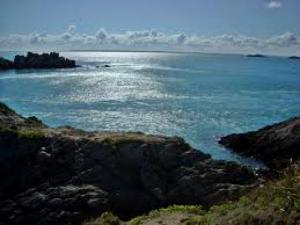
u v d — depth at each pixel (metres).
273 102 86.31
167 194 30.73
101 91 99.00
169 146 33.78
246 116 68.69
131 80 129.38
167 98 88.50
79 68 184.88
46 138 35.91
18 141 35.56
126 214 29.70
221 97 92.56
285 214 13.13
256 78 148.38
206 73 170.50
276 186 15.50
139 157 33.31
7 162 34.66
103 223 24.80
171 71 179.38
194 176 30.91
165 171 32.56
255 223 13.80
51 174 32.78
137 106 76.56
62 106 75.81
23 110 71.25
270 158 43.94
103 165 33.03
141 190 31.78
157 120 63.31
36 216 29.05
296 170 15.23
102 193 30.28
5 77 131.25
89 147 34.06
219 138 52.66
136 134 37.59
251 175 31.20
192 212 23.41
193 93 98.56
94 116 66.00
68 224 28.06
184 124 60.75
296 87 118.81
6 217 29.64
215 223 16.03
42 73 151.25
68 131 38.88
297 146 43.25
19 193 31.48
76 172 32.59
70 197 29.66
